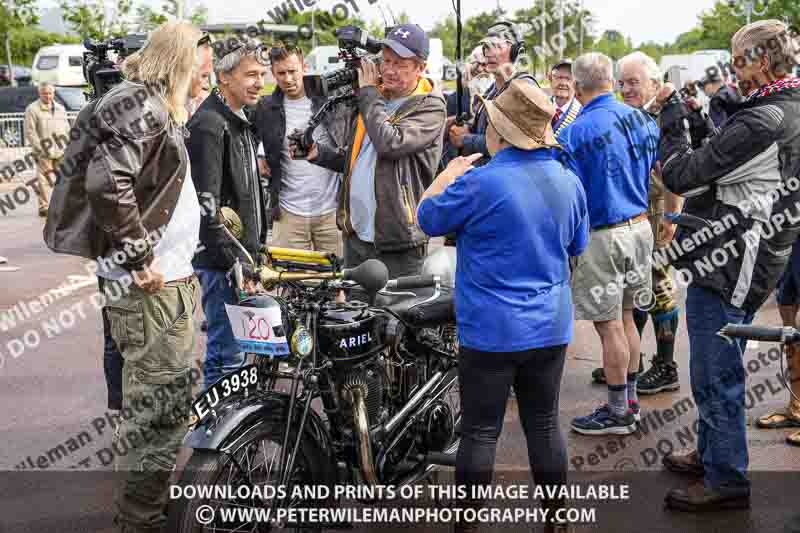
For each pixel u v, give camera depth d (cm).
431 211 332
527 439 353
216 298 457
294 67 553
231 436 321
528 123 322
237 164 456
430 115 470
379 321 362
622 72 492
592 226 466
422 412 381
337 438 367
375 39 487
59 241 351
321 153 524
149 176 337
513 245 324
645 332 681
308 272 339
